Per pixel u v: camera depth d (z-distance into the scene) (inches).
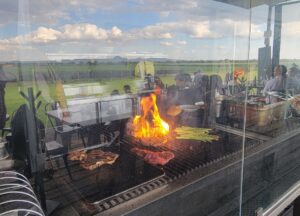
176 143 67.7
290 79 91.1
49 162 57.4
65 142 68.1
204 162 55.7
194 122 81.4
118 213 40.3
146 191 45.3
